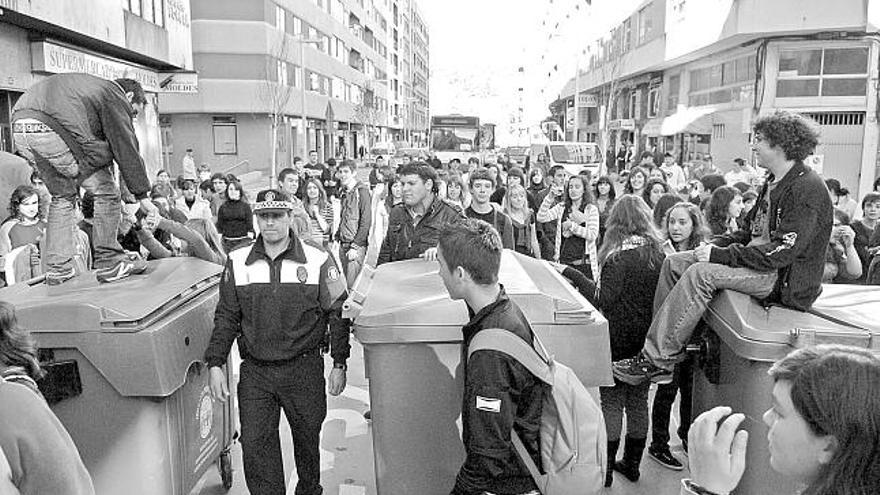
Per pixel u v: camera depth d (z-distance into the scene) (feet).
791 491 11.51
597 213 24.20
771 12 65.41
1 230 21.67
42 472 7.30
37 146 12.13
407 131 414.82
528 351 8.45
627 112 139.54
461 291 8.87
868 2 62.39
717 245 14.56
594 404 8.95
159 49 75.41
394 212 19.57
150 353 10.36
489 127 110.83
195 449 12.55
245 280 12.18
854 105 67.41
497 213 22.03
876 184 30.32
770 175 13.28
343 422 18.62
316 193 32.22
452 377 10.78
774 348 11.34
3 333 7.81
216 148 143.84
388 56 336.49
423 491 11.05
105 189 13.41
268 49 140.97
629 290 14.93
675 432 18.34
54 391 10.25
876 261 20.80
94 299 10.80
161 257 17.26
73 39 57.98
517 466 8.68
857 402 4.65
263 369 12.39
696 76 96.27
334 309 12.68
